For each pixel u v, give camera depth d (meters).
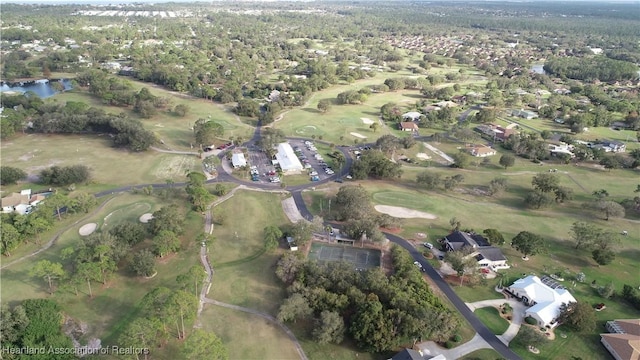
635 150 188.25
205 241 113.50
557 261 116.75
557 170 179.75
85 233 123.94
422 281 102.00
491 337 89.38
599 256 111.75
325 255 117.00
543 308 94.00
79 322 90.56
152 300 86.50
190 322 87.00
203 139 188.50
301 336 88.88
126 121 198.62
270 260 114.19
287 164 171.12
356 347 86.31
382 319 84.94
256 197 149.50
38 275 96.12
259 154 189.75
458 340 87.50
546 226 134.62
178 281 95.31
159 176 164.50
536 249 114.31
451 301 99.88
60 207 132.88
